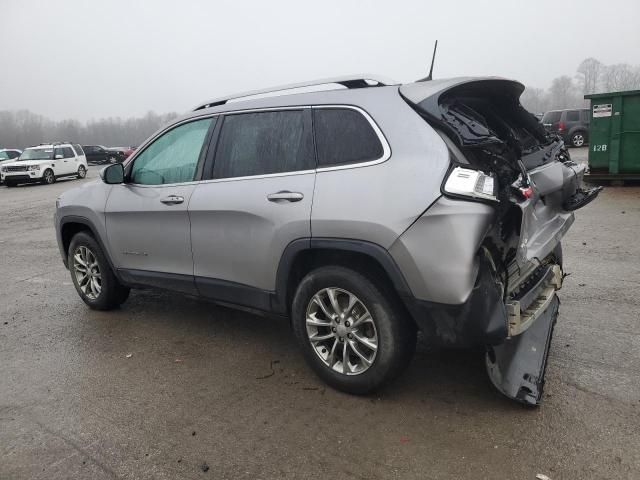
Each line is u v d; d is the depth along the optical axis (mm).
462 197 2746
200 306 5301
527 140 3762
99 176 5070
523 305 3176
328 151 3330
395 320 3117
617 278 5469
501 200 2799
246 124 3814
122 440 3018
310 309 3457
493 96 3625
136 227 4500
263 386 3584
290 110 3578
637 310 4582
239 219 3688
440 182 2812
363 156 3170
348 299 3338
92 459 2859
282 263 3484
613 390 3305
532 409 3135
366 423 3082
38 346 4465
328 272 3299
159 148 4418
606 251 6551
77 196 5082
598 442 2801
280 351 4152
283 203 3418
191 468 2750
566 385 3387
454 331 2902
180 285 4293
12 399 3551
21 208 15297
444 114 2990
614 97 11164
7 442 3047
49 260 8000
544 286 3566
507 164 3002
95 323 4965
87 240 5078
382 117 3135
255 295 3764
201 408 3332
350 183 3137
